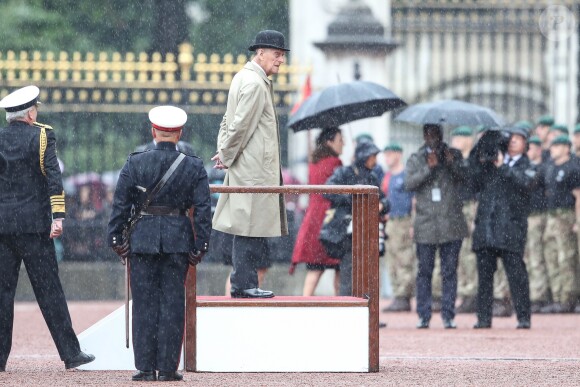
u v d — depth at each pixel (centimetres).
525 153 5200
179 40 8919
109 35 10675
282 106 7106
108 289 6900
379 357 3959
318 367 3597
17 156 3572
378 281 3619
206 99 6912
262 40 3659
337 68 7588
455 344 4538
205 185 3381
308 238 5019
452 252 5178
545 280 6075
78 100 6862
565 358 4066
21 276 6938
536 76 11806
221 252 4991
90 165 7344
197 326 3581
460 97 12000
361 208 3741
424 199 5172
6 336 3616
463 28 8356
